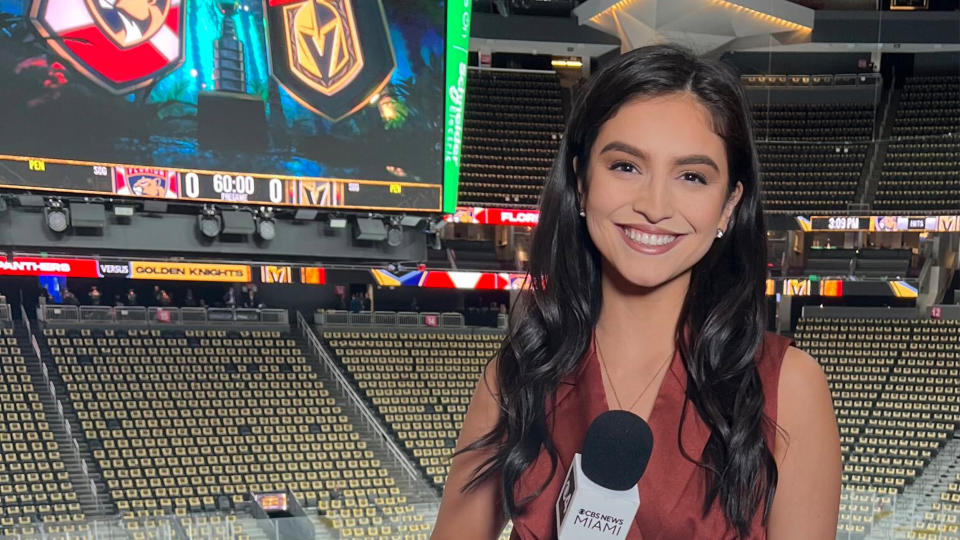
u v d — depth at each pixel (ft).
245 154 26.48
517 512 2.67
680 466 2.50
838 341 63.82
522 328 2.87
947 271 64.85
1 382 51.16
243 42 26.37
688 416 2.54
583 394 2.67
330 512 46.57
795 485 2.52
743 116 2.58
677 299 2.69
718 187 2.54
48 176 24.63
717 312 2.59
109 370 53.62
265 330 60.13
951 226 59.06
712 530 2.45
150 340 56.39
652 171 2.50
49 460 46.80
